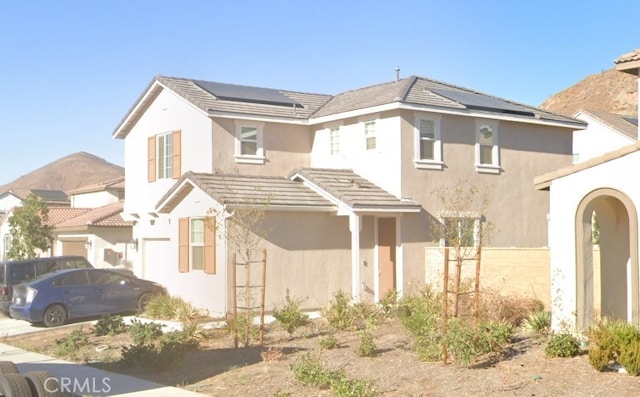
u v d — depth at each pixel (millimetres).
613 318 14484
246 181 22016
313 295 21547
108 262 33000
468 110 23578
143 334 16703
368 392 10695
